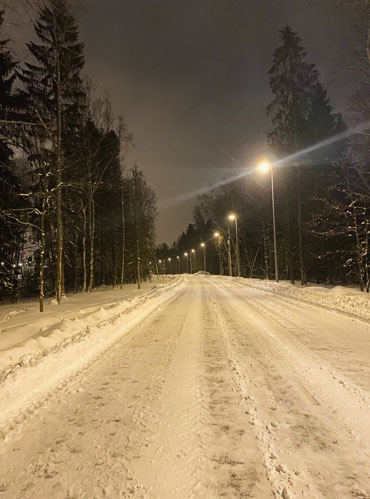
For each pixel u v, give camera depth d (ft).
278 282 86.28
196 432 11.39
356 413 12.59
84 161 73.82
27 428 11.92
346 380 16.05
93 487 8.66
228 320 35.53
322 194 85.97
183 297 65.41
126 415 12.84
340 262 96.78
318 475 8.93
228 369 18.26
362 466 9.30
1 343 22.57
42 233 43.37
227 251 189.98
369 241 74.33
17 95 55.57
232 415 12.64
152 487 8.63
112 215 118.32
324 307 42.24
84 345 23.39
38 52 53.52
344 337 25.50
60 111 54.85
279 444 10.51
